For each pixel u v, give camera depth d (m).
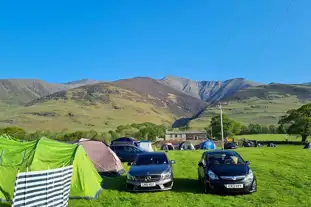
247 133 146.88
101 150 20.23
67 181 11.21
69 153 13.70
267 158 28.44
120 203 12.14
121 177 19.34
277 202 11.93
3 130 84.44
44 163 12.77
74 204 12.08
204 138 123.44
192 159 29.47
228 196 13.06
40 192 8.43
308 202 11.95
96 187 14.23
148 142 51.25
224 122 126.56
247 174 13.46
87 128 189.62
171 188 14.74
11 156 12.55
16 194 7.21
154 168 14.75
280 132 123.25
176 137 125.31
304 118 101.44
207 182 13.55
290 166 22.34
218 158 14.91
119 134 97.69
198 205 11.59
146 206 11.62
